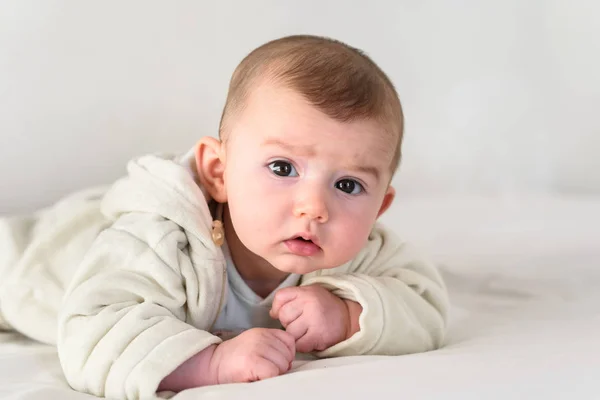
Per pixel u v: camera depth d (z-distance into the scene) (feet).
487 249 6.29
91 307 3.30
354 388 2.70
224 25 7.84
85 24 7.17
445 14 9.04
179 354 3.06
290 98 3.46
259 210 3.47
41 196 6.98
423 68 9.01
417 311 3.81
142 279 3.43
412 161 9.02
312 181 3.43
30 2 6.93
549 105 9.49
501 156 9.36
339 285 3.65
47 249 4.23
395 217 7.55
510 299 4.95
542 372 2.81
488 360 3.02
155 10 7.48
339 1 8.54
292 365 3.33
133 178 3.93
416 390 2.66
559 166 9.58
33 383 3.24
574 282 5.22
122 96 7.34
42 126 7.00
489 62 9.25
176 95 7.60
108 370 3.09
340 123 3.41
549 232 6.96
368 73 3.62
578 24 9.46
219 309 3.74
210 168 3.96
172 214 3.65
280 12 8.18
